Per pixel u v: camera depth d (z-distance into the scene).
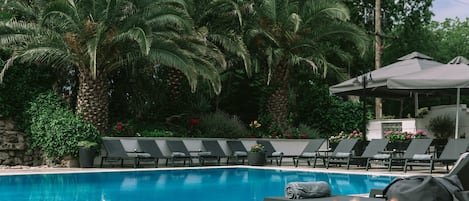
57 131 14.71
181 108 18.81
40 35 14.82
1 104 15.47
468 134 17.42
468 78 12.74
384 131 18.70
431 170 12.29
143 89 18.28
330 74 20.89
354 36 19.16
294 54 19.03
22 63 16.03
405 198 4.46
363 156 13.99
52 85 17.06
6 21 15.01
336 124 21.59
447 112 17.78
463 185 5.55
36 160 15.71
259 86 21.22
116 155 14.88
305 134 19.47
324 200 5.34
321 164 17.34
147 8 15.20
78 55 15.04
